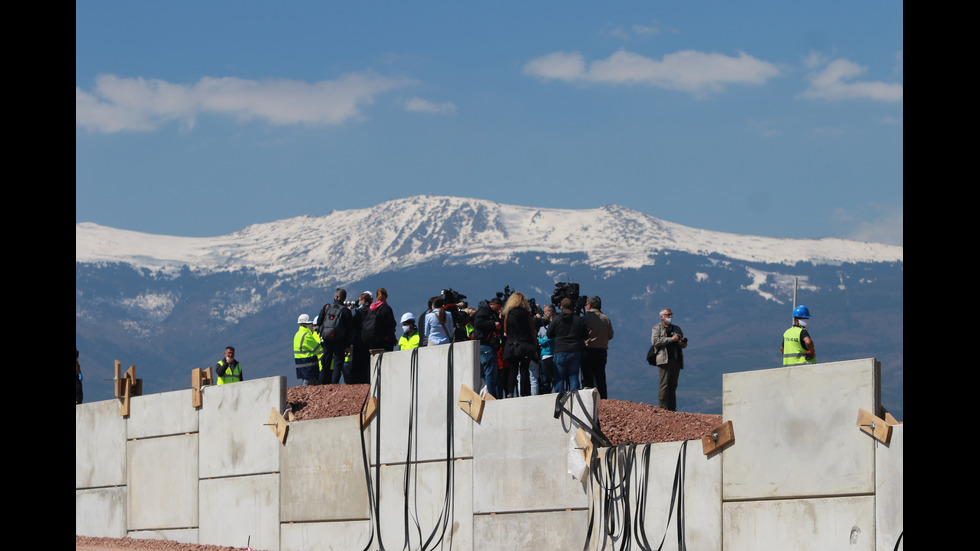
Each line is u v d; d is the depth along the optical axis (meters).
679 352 29.70
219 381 33.88
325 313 33.53
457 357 24.94
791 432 18.83
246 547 29.28
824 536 18.19
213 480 30.41
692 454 20.25
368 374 33.22
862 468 17.81
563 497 22.45
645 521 20.86
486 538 23.81
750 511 19.25
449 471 24.73
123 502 33.12
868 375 17.86
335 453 27.38
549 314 30.48
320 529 27.53
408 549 25.45
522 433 23.38
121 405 33.38
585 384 29.31
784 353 25.44
